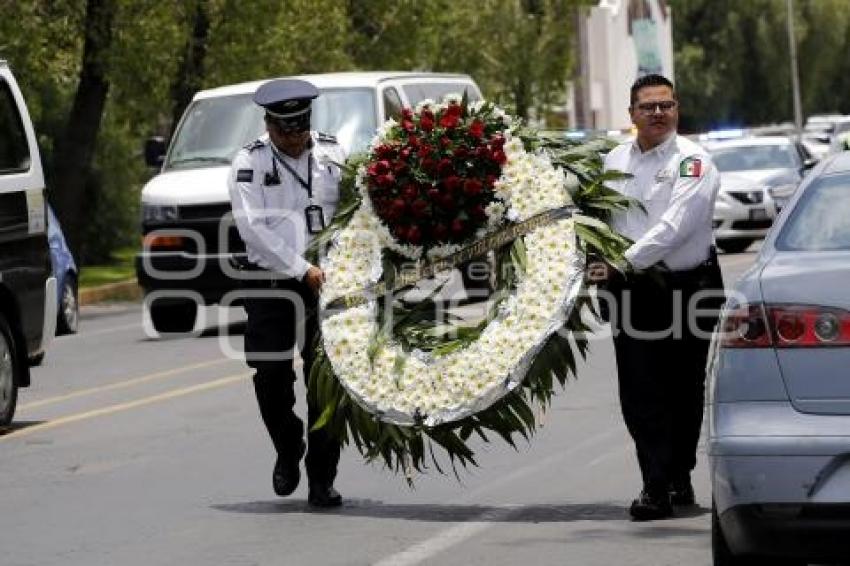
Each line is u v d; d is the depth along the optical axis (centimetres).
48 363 2503
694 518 1288
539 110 6094
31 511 1393
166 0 3938
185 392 2105
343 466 1551
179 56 4081
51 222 2969
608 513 1314
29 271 1880
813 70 11275
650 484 1278
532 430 1278
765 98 11219
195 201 2705
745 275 1027
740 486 966
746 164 4603
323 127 2733
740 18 11081
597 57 9431
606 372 2130
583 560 1154
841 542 955
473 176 1277
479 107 1296
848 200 1070
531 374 1264
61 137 4466
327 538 1252
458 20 5719
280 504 1390
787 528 959
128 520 1342
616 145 1310
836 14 11150
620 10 9662
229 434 1758
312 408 1351
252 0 4119
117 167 4772
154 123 4522
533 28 5978
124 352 2617
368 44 5069
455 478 1479
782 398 970
